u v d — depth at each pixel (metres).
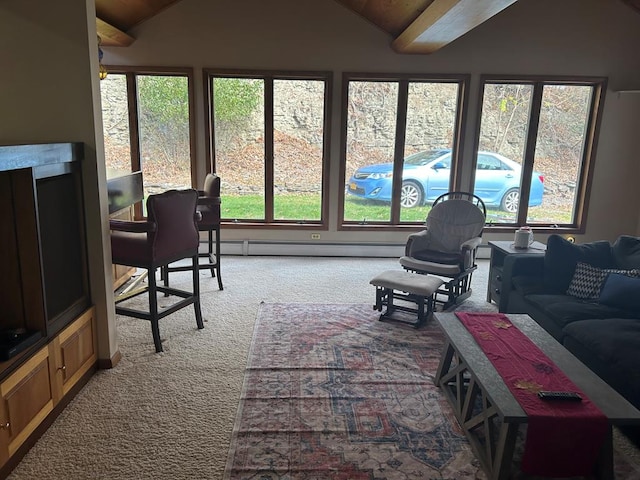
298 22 5.29
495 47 5.42
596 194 5.82
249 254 5.79
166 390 2.76
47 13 2.58
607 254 3.56
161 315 3.26
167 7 5.19
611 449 1.99
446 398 2.72
